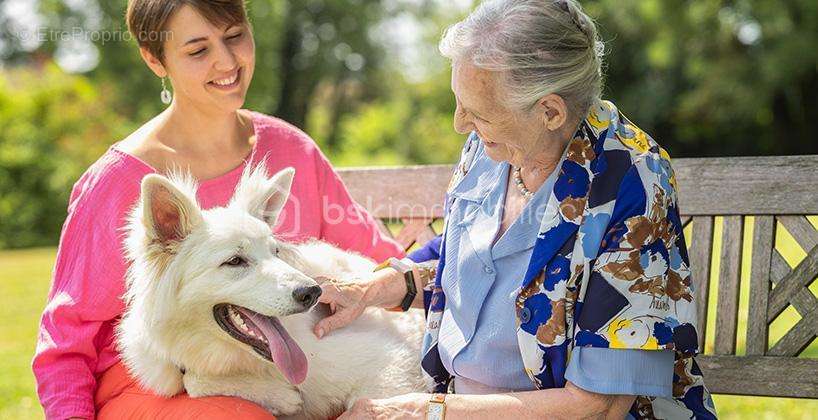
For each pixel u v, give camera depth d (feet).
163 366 9.69
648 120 64.39
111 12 89.92
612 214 8.56
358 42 124.88
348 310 10.16
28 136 64.59
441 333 9.80
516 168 9.57
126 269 10.21
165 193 9.27
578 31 8.55
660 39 57.26
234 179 11.31
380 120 84.99
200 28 10.54
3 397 18.35
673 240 8.75
